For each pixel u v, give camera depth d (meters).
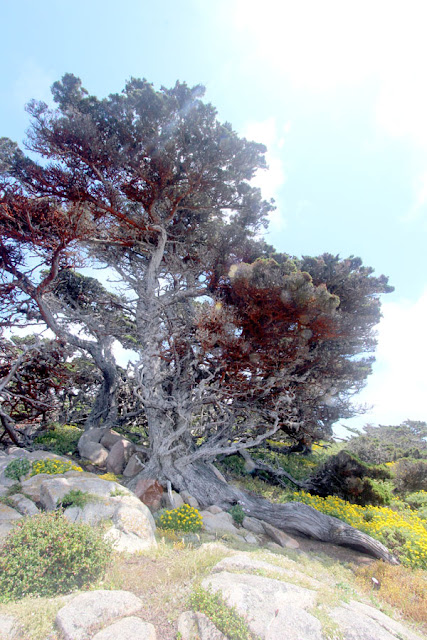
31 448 20.16
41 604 5.75
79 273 25.41
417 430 49.84
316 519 14.48
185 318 20.27
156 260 21.08
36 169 16.88
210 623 5.39
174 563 8.03
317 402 20.72
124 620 5.46
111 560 7.57
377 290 20.14
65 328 22.50
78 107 18.03
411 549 12.41
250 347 16.25
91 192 17.89
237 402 18.41
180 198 18.95
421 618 8.10
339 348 20.19
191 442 18.59
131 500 11.06
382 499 18.69
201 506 15.45
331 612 6.29
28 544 6.82
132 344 26.75
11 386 21.48
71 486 11.02
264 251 20.31
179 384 18.97
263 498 17.05
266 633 5.21
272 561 9.11
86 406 28.95
